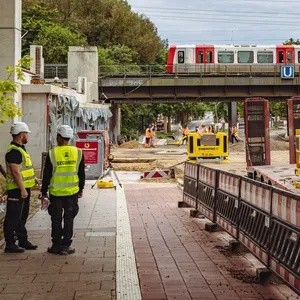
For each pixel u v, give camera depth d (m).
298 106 17.73
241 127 82.06
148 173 20.55
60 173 8.29
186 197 13.30
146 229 10.59
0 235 9.66
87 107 31.77
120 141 54.19
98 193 16.38
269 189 6.88
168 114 80.19
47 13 62.44
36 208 13.04
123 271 7.25
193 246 9.01
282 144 47.53
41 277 6.94
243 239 8.15
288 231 6.17
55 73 49.44
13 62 19.00
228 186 9.31
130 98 46.75
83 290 6.37
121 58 63.34
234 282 6.83
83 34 68.38
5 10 18.98
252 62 47.72
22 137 8.45
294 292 6.30
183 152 42.03
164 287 6.57
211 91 45.47
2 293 6.24
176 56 47.19
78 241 9.27
